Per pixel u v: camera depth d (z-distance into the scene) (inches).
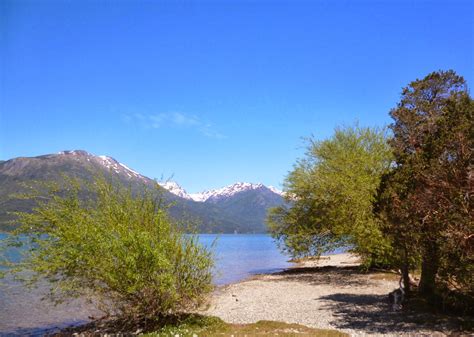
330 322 660.1
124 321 664.4
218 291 1120.2
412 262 720.3
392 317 672.4
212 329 598.5
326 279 1274.6
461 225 514.0
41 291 1119.6
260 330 591.8
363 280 1204.5
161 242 605.6
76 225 592.7
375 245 853.2
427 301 725.9
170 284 589.9
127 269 575.8
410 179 637.9
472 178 524.1
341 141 1374.3
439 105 698.2
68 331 730.8
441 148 587.8
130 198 659.4
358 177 1138.0
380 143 1294.3
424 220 573.3
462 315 641.6
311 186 1314.0
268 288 1139.3
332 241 1251.2
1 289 1109.7
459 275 558.9
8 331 754.2
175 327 609.3
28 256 597.6
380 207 691.4
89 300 640.4
